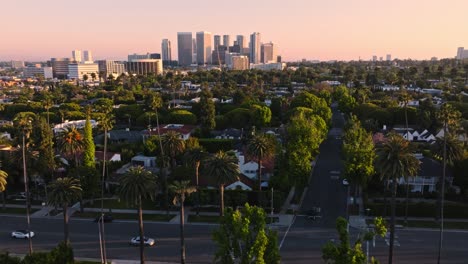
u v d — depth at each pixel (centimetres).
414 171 6003
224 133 14450
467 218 7788
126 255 6575
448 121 7744
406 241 6819
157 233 7456
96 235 7438
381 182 9119
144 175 5944
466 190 8438
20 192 9781
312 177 10256
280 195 8350
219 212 8350
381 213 7962
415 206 7912
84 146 9344
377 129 14150
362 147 7925
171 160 9650
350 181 7962
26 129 9019
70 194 6475
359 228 7350
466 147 9381
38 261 4831
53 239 7331
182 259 5953
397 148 5791
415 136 13338
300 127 8525
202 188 8744
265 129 15312
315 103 15512
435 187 8956
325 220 7756
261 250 3962
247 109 16475
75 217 8369
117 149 12419
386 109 15762
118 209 8725
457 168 8650
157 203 8788
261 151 8381
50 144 9738
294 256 6278
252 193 8506
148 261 6331
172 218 8181
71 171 9044
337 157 12094
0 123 17362
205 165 7650
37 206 9094
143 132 14312
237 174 7412
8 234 7594
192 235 7325
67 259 5147
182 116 16388
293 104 16112
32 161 9144
